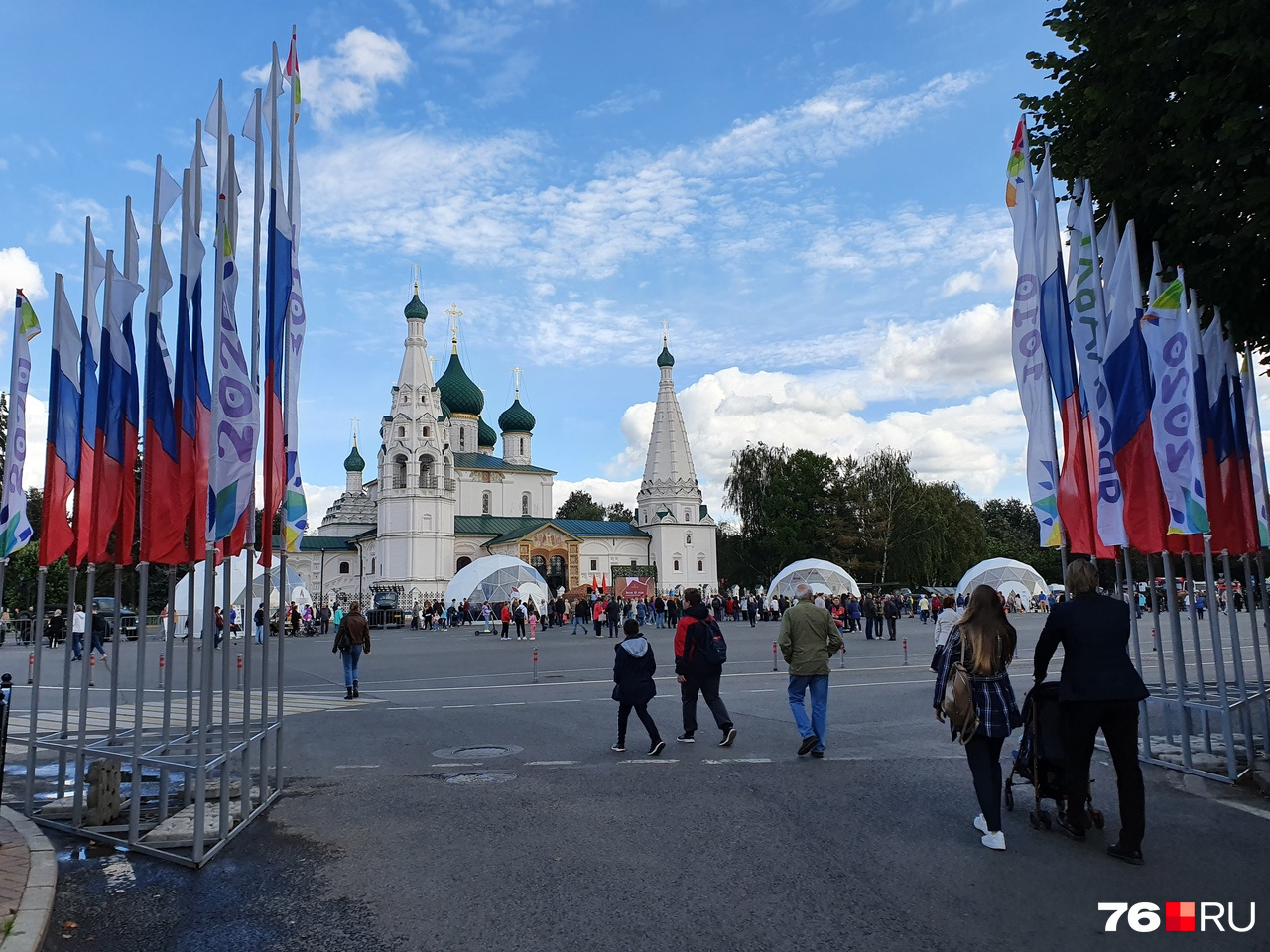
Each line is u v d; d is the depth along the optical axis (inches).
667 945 203.8
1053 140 487.5
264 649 335.0
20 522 350.3
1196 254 427.2
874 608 1526.8
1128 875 245.3
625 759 423.8
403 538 3228.3
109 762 320.8
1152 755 401.4
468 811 325.4
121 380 322.7
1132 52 399.2
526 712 600.1
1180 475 374.6
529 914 223.6
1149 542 388.2
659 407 3892.7
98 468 313.4
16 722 589.3
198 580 1697.8
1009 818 304.0
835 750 438.0
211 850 274.5
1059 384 415.2
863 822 301.1
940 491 3147.1
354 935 213.5
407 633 2154.3
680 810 321.4
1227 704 356.2
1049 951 198.1
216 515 272.1
